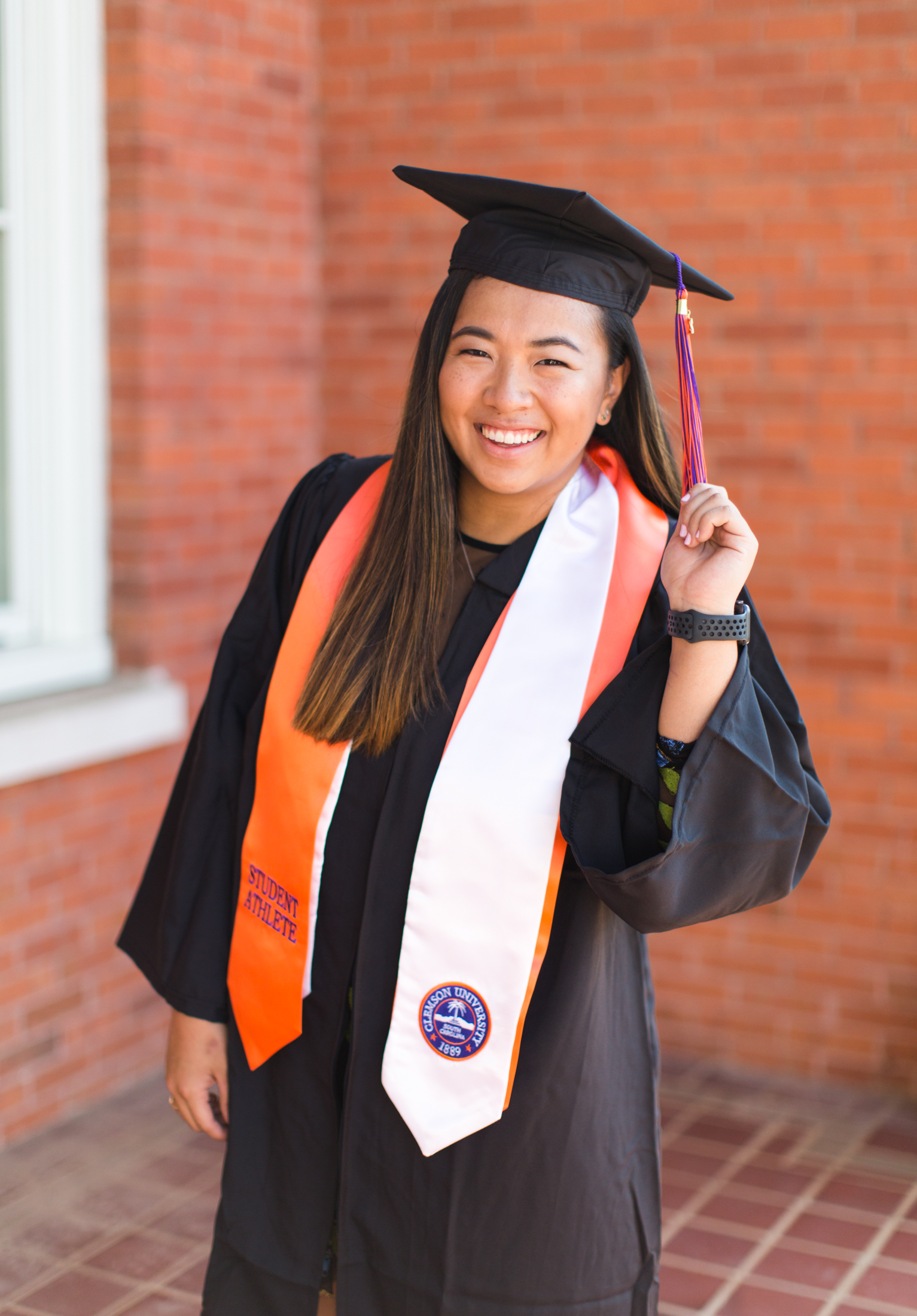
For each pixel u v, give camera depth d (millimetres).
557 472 1612
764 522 3613
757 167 3510
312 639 1737
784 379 3551
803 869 1598
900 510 3484
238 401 3781
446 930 1595
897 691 3531
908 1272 2809
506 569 1680
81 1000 3422
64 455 3467
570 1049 1606
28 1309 2605
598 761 1560
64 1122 3369
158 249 3469
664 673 1536
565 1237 1604
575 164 3691
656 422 1715
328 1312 1812
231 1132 1769
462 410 1582
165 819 1959
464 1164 1604
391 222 3941
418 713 1640
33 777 3215
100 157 3410
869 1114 3531
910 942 3580
